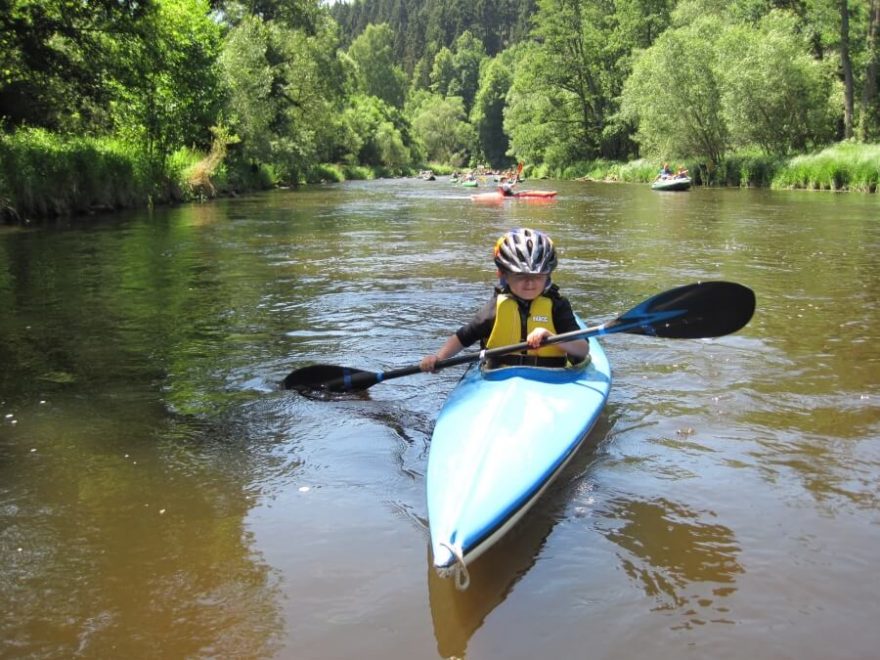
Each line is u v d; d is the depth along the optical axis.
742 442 3.42
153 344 5.25
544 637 2.08
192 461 3.31
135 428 3.71
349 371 4.11
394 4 155.12
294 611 2.22
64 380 4.46
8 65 16.77
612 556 2.49
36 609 2.25
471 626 2.13
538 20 49.75
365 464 3.29
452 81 113.06
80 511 2.85
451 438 3.02
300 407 4.02
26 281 7.80
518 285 3.77
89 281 7.81
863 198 21.08
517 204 20.81
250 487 3.06
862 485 2.97
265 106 33.06
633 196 24.44
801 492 2.92
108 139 20.56
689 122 32.75
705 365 4.61
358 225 14.22
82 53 17.58
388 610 2.21
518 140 53.00
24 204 15.23
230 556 2.53
